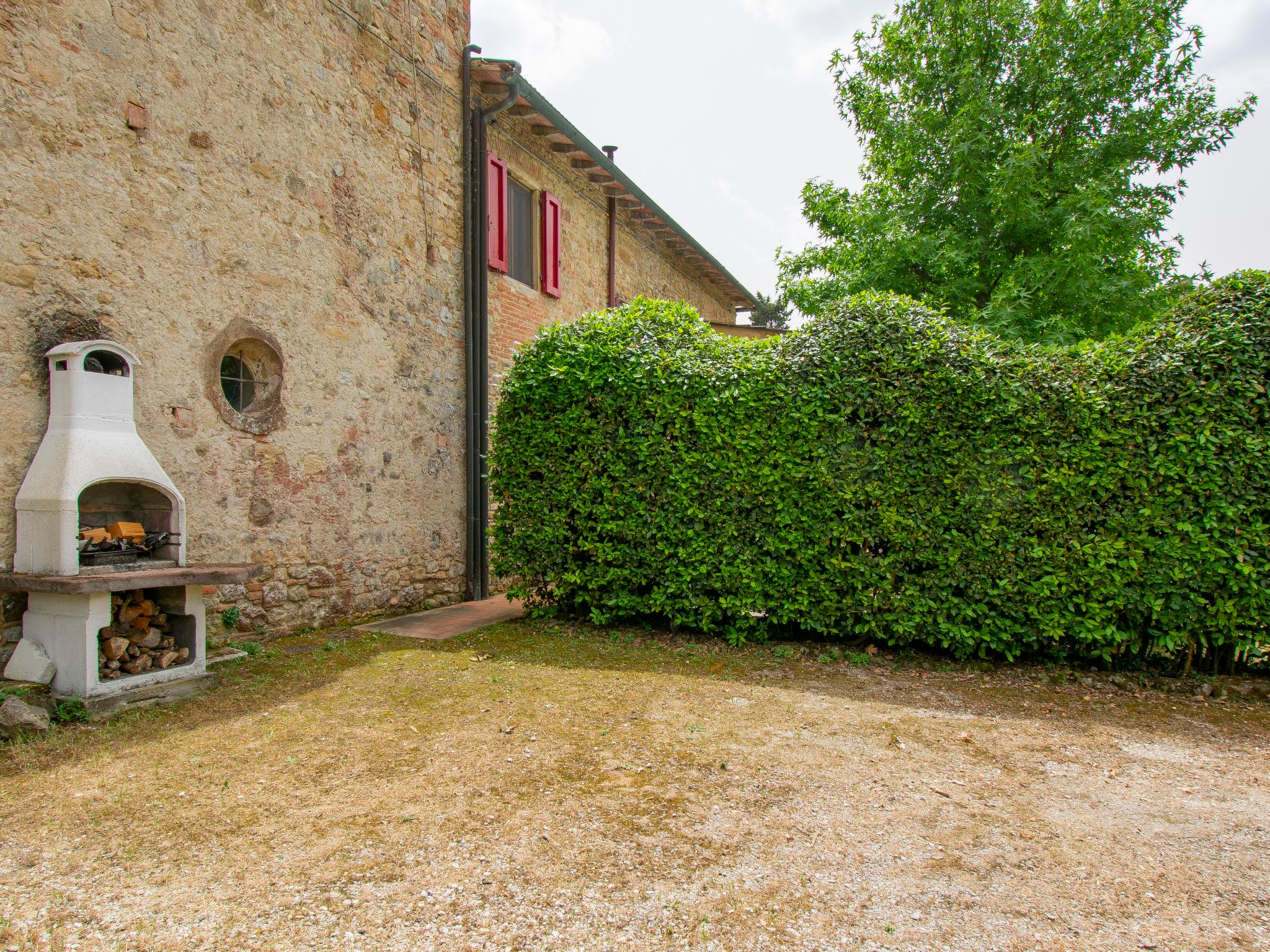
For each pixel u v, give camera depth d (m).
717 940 1.95
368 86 6.07
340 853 2.38
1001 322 9.22
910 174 11.37
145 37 4.37
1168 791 2.99
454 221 7.14
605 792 2.88
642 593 5.93
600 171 9.52
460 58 7.21
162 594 4.26
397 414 6.44
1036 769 3.22
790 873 2.29
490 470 6.51
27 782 2.90
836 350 5.14
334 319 5.76
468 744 3.38
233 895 2.13
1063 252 9.91
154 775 2.99
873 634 5.29
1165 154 10.49
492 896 2.13
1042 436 4.64
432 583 6.91
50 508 3.66
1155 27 10.38
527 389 6.06
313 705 3.96
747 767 3.15
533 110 7.89
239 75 4.95
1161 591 4.44
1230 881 2.29
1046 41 10.57
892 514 4.90
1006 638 4.76
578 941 1.94
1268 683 4.47
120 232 4.25
